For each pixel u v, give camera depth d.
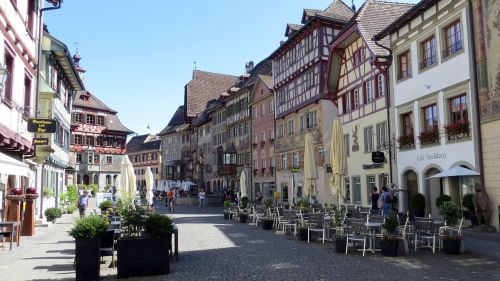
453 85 18.70
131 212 10.09
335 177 15.73
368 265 10.45
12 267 10.75
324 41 32.59
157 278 9.15
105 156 69.44
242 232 18.55
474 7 17.50
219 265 10.63
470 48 17.61
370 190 26.36
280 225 19.91
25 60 16.80
